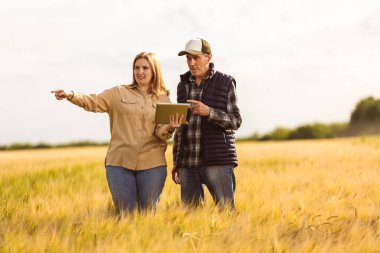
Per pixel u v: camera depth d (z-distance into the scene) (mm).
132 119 6340
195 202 6793
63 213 6355
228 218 5887
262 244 4758
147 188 6348
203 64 6484
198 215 5855
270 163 16547
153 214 5898
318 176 11133
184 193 6832
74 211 6516
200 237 5035
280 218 5965
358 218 6117
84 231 5078
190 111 6707
